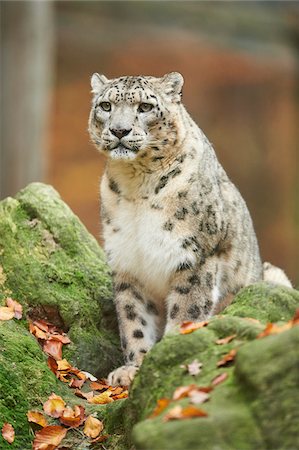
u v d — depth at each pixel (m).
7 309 9.99
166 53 40.88
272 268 12.56
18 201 11.34
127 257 10.47
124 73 40.66
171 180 10.16
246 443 6.50
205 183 10.35
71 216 11.48
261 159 43.62
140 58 40.59
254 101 43.31
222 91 42.88
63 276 10.84
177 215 10.15
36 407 9.09
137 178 10.21
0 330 9.53
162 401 7.20
